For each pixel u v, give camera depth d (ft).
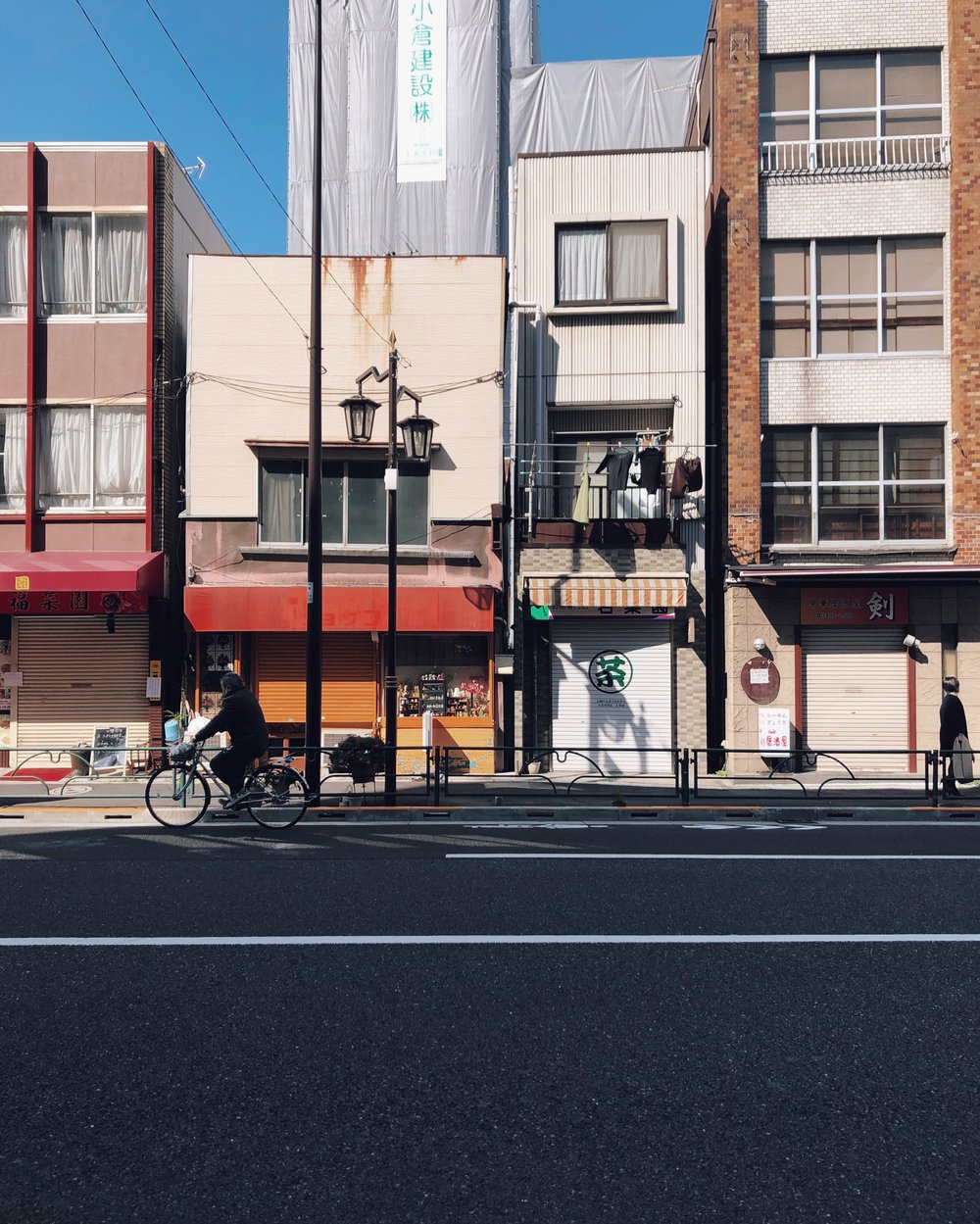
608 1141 12.16
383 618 55.42
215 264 58.59
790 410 59.62
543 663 59.26
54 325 58.59
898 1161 11.70
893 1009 16.56
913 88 60.03
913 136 59.77
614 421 60.95
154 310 58.59
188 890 25.14
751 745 57.16
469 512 57.88
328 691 57.31
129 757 56.49
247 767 38.19
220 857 29.99
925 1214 10.61
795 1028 15.74
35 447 58.03
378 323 58.54
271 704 57.21
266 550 56.85
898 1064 14.39
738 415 59.06
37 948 19.95
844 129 60.29
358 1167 11.54
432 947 20.02
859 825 37.52
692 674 58.75
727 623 58.44
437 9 99.09
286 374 58.18
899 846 32.19
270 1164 11.60
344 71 100.48
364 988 17.57
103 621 57.88
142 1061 14.48
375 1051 14.85
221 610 55.42
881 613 57.00
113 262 59.11
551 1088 13.61
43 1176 11.36
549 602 57.00
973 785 45.85
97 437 58.49
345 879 26.48
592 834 35.01
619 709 59.00
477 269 58.75
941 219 59.16
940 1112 12.92
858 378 59.31
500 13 100.42
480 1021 16.02
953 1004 16.81
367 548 57.57
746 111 59.72
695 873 27.25
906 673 57.41
